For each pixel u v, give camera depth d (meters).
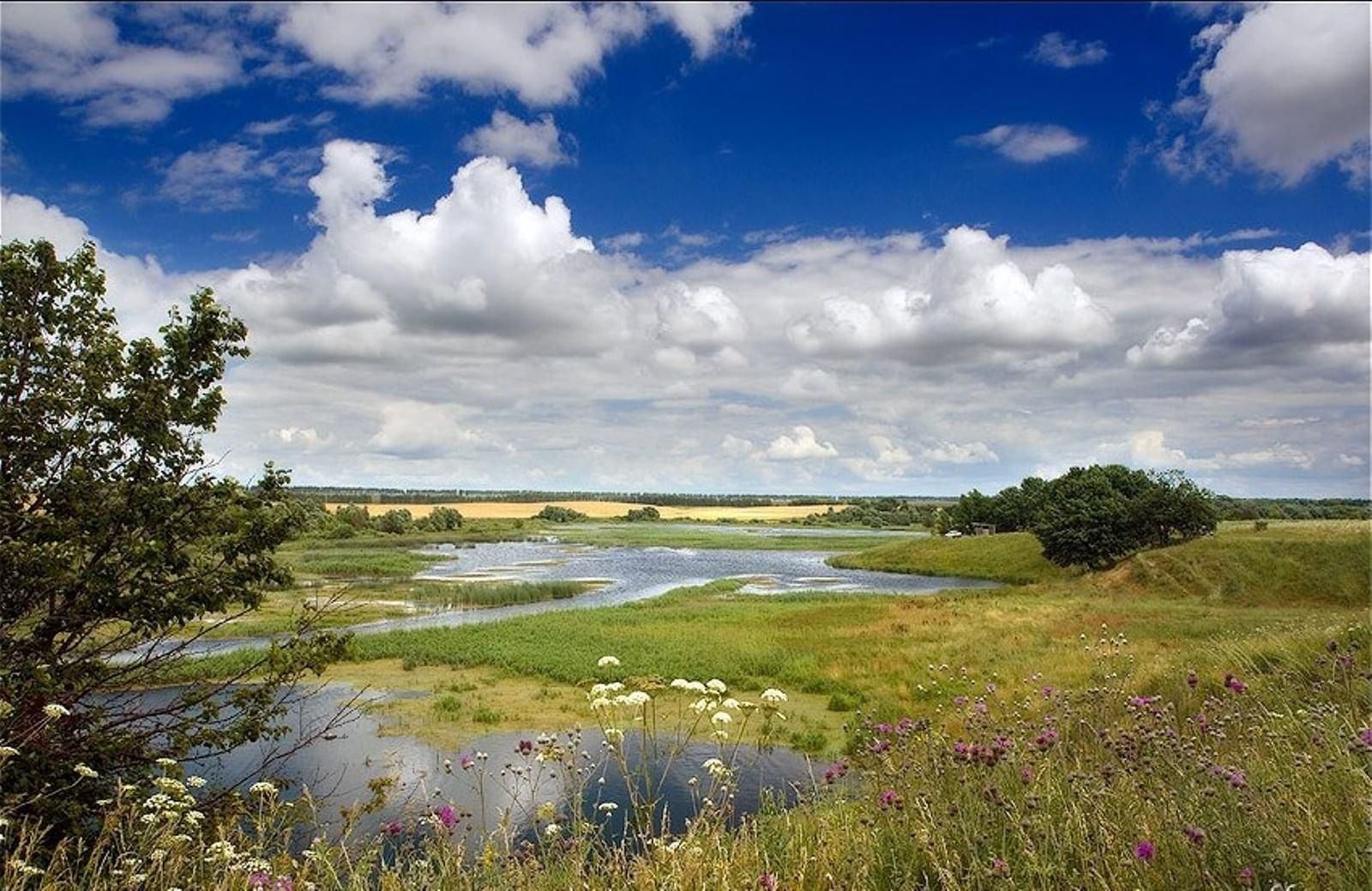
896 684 22.62
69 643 8.92
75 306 9.59
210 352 10.05
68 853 6.75
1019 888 3.94
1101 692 8.71
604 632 35.03
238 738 9.21
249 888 4.74
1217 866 3.88
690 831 5.14
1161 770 5.16
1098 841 4.20
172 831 5.13
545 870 5.40
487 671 27.56
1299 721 6.81
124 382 9.52
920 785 5.84
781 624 37.75
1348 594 43.78
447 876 5.21
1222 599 46.34
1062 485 83.62
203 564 9.76
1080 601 43.38
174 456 9.66
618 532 170.12
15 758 7.25
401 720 20.77
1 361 8.58
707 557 102.06
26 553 8.18
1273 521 74.25
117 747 8.32
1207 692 11.26
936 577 75.62
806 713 21.03
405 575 68.56
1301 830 4.07
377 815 12.04
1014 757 5.93
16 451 8.65
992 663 22.80
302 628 10.21
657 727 17.94
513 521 185.12
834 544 131.12
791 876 4.75
